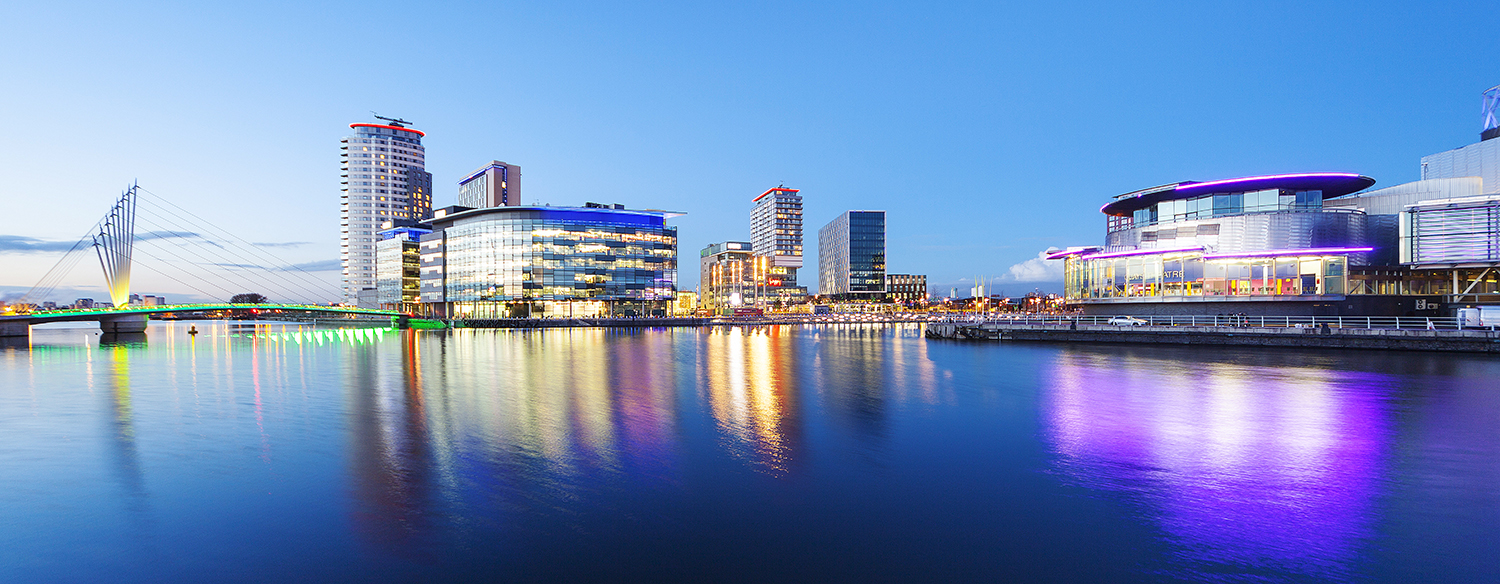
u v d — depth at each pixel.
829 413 23.09
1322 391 26.88
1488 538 10.66
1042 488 13.60
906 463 15.73
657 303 161.00
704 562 9.96
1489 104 74.75
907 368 40.25
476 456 16.50
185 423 21.59
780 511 12.26
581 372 39.69
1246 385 29.06
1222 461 15.62
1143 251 69.94
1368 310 61.50
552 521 11.72
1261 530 11.13
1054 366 39.34
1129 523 11.53
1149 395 26.58
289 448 17.52
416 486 13.86
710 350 62.66
